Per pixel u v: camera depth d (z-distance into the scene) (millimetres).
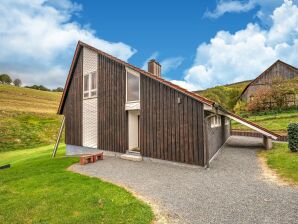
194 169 9094
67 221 4684
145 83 11547
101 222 4539
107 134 13672
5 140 29234
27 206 5684
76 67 16656
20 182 8242
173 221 4547
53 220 4820
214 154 11648
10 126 34406
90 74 15219
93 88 14977
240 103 37500
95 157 11656
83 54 15883
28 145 29156
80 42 15602
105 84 13945
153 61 14312
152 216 4773
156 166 9945
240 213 4793
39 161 14109
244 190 6234
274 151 11820
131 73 12250
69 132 17312
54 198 6137
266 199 5500
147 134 11367
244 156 11461
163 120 10633
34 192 6887
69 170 9914
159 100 10828
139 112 12773
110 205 5359
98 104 14438
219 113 12375
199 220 4555
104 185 7086
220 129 14734
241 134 23422
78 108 16281
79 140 16031
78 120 16250
